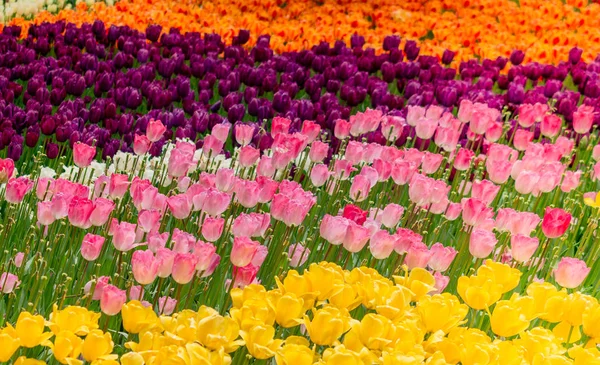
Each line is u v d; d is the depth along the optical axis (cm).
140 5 1257
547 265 573
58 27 1020
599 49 1243
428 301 340
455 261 503
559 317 376
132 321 316
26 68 838
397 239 458
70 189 472
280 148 546
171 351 288
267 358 325
